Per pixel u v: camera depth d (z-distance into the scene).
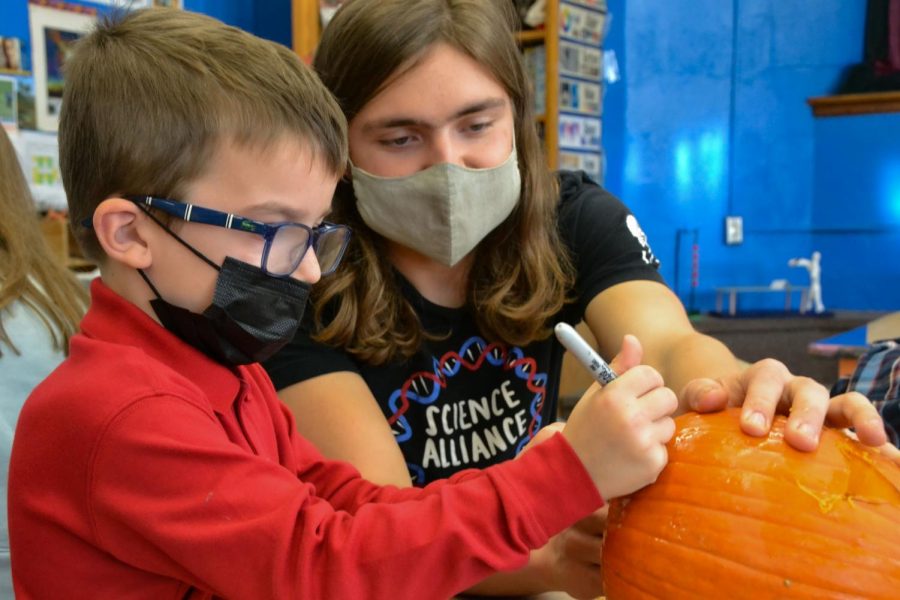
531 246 1.25
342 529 0.70
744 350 4.33
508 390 1.29
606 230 1.30
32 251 1.33
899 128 4.66
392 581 0.68
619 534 0.75
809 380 0.81
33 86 2.80
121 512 0.67
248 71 0.80
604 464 0.72
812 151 4.86
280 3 3.66
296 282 0.80
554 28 3.43
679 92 4.72
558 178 1.43
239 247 0.77
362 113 1.08
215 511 0.68
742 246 4.91
